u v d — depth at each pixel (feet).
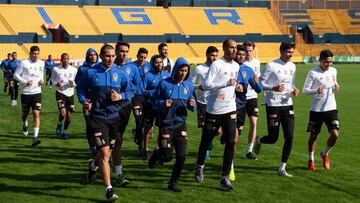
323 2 252.42
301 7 249.34
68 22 204.85
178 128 27.73
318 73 32.22
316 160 36.06
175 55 205.77
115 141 27.40
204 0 237.86
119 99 26.12
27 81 41.06
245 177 30.83
